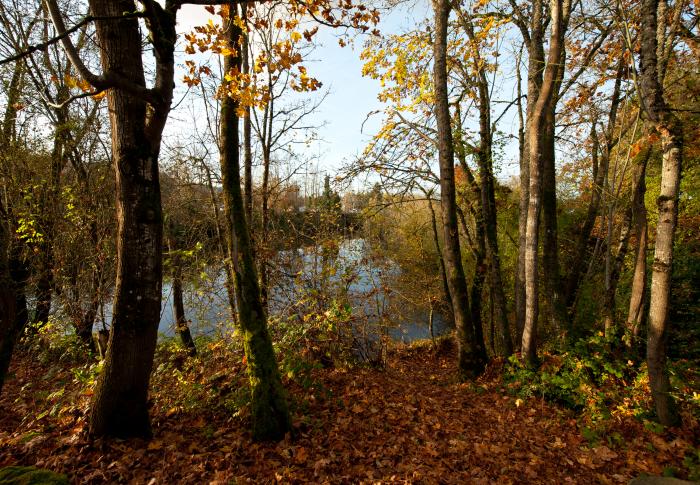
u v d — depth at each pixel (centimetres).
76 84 382
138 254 381
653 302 475
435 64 788
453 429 530
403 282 1497
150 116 375
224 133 451
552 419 564
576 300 1022
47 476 297
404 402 606
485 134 1062
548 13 963
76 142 928
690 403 495
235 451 410
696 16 684
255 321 445
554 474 423
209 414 486
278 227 970
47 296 972
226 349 647
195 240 943
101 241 895
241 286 444
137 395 401
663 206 462
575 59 979
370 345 866
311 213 1019
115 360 386
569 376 609
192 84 473
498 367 796
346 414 528
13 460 356
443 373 1055
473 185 1096
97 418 389
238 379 537
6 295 377
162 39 320
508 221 1338
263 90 458
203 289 796
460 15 968
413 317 1780
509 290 1350
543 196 862
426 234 1493
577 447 479
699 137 726
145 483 345
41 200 902
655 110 460
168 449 396
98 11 343
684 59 803
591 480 409
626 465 428
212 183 866
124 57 355
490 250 1017
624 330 720
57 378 732
